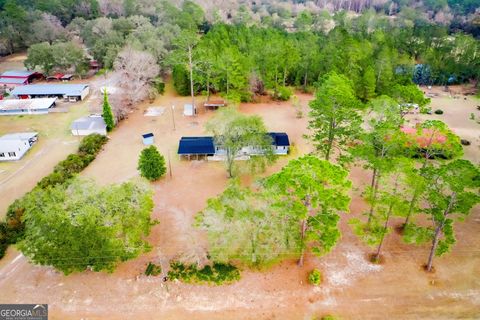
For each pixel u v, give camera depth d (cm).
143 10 15388
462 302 3741
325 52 9594
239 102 8306
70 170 5775
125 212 3819
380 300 3769
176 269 4109
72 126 7112
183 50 9006
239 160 6206
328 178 3547
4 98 8988
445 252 4016
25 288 3894
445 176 3556
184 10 15062
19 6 12875
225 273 4066
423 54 10869
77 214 3666
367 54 9375
